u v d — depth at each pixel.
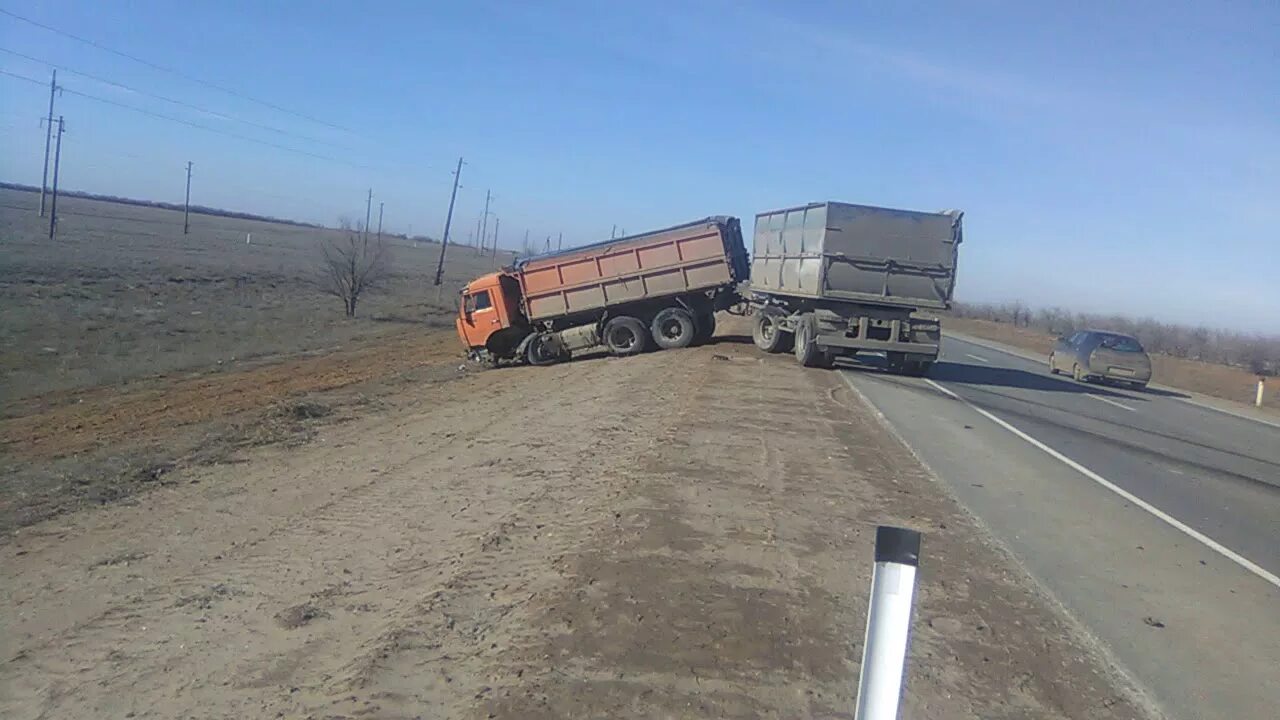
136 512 10.42
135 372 24.77
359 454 13.73
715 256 28.67
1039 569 8.15
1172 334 74.94
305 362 29.56
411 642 5.99
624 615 6.35
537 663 5.61
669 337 29.34
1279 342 76.38
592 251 28.77
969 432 16.11
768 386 20.05
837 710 5.16
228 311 41.38
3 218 79.00
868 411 17.45
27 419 18.16
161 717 5.37
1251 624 7.09
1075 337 32.50
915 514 9.59
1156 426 20.16
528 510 9.34
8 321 30.44
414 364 30.14
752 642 5.99
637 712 5.05
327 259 52.12
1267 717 5.44
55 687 5.88
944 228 23.44
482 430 15.31
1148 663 6.16
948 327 72.56
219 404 20.11
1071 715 5.30
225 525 9.75
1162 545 9.35
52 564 8.48
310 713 5.18
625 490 9.86
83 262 50.47
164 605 7.29
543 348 29.12
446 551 8.19
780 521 8.90
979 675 5.73
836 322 23.84
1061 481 12.38
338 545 8.72
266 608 7.12
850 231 23.27
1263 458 16.59
